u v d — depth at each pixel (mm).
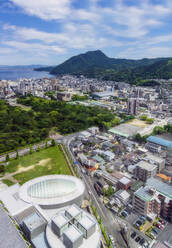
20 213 79438
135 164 142500
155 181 114000
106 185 117812
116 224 91875
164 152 168125
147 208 92938
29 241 67562
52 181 101500
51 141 191250
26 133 188500
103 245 79438
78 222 69438
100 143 189375
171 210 93125
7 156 147750
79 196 93938
